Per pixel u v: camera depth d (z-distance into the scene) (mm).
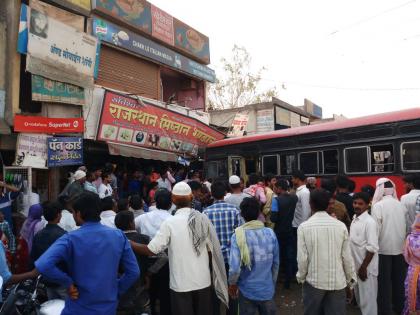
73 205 2957
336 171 9852
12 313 3096
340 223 3779
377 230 4586
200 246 3838
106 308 2730
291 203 6605
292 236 6676
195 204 5945
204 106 15391
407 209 5543
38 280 3764
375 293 4652
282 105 22766
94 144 10688
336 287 3652
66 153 8320
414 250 4219
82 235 2793
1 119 7520
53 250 2682
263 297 3738
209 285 3889
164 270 4609
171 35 13406
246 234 3818
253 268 3764
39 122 7762
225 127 21219
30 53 7746
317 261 3697
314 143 10406
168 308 4594
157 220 4750
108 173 9219
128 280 2943
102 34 10227
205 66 15508
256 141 11891
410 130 8539
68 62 8641
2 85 7781
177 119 12055
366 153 9258
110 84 10789
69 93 8758
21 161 7480
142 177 10703
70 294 2688
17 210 7383
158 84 12766
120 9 11031
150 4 12367
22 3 8039
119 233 2975
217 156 13094
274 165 11359
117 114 9938
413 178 5711
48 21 8125
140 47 11672
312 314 3748
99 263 2764
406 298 4289
